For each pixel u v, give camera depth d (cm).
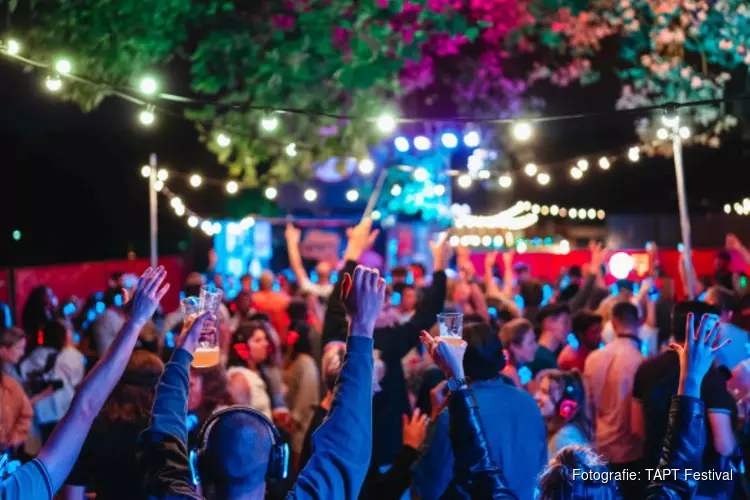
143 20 973
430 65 1280
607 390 758
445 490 479
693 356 384
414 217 2131
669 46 1323
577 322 918
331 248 1995
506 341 812
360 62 1026
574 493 356
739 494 615
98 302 1279
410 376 906
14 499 307
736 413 590
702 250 1967
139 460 319
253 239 2141
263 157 1095
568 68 1435
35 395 904
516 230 2530
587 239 2755
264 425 304
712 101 607
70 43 938
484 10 1198
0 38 889
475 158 1277
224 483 294
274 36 1029
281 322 1395
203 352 385
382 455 692
